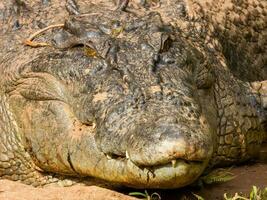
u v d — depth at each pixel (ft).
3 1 83.82
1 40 79.10
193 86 68.95
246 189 70.23
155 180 60.75
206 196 68.54
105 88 66.23
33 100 71.61
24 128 72.79
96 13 75.00
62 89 69.36
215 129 73.41
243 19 95.40
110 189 67.72
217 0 93.09
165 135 59.47
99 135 63.93
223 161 77.87
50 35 75.20
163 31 71.31
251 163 80.79
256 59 95.71
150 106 63.52
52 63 70.44
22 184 68.85
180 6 83.82
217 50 84.12
